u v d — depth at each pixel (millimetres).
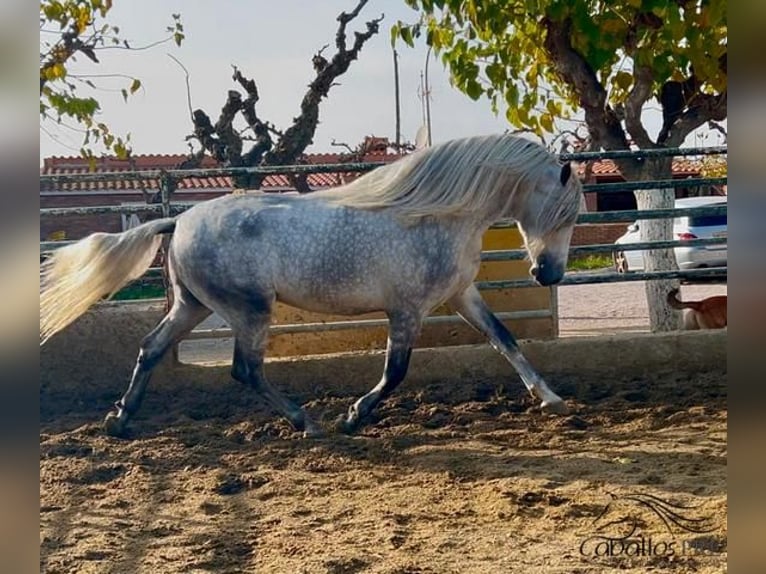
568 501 4719
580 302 19734
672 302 8836
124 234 6203
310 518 4621
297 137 14609
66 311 6164
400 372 6137
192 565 3982
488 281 8188
